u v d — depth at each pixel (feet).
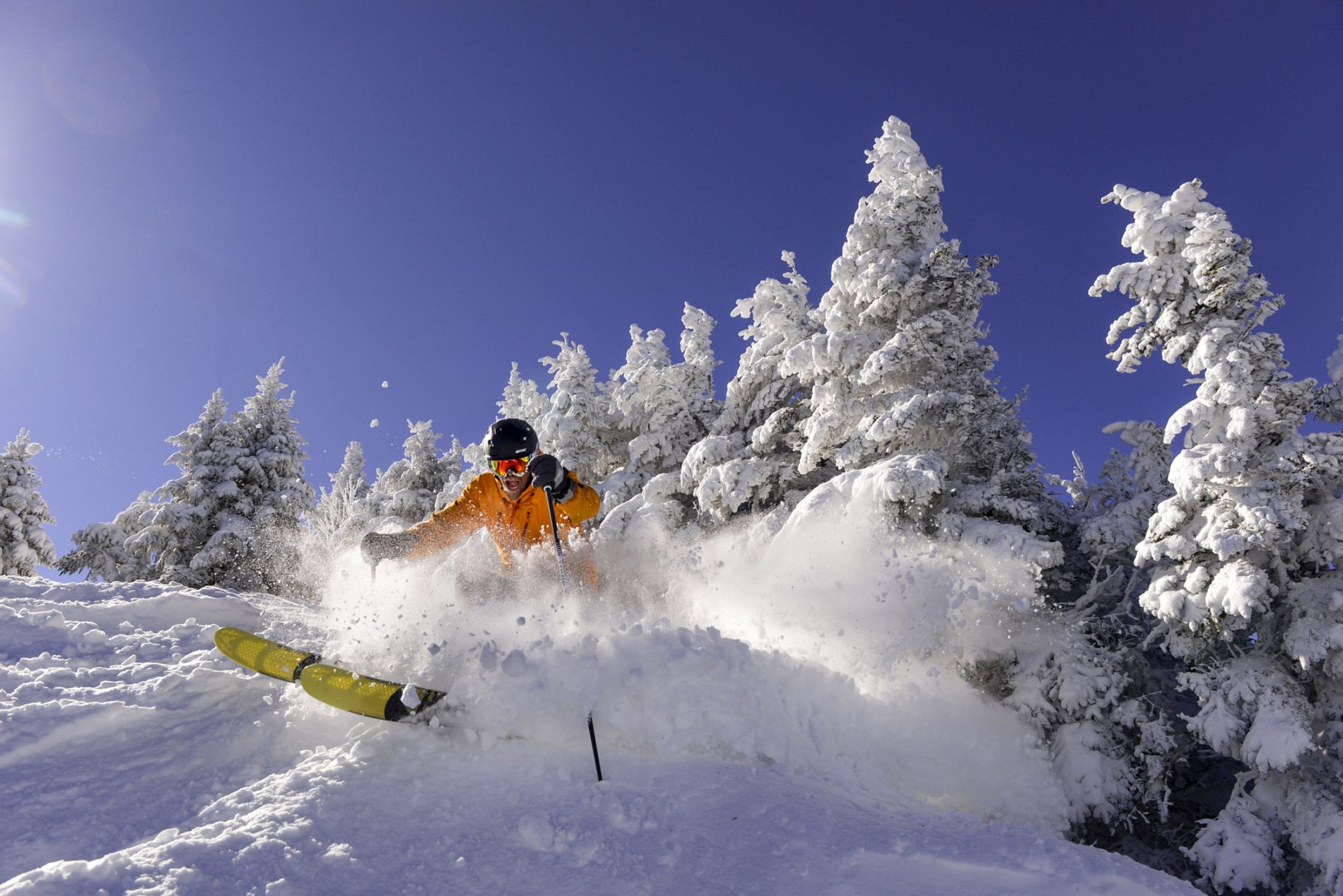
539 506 14.07
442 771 9.32
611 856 7.80
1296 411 28.37
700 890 7.30
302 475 72.59
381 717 10.23
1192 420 29.09
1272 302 29.94
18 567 72.90
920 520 33.96
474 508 14.16
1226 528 27.02
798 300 58.13
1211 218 30.32
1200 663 29.71
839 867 7.59
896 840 8.05
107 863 6.90
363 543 13.38
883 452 40.52
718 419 58.90
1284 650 27.96
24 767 9.16
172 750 9.94
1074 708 30.25
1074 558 39.96
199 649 14.17
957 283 41.68
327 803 8.34
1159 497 35.04
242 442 71.10
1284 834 27.35
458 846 7.86
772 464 47.32
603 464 64.95
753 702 11.20
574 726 10.31
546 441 62.08
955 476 39.50
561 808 8.60
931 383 41.24
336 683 10.77
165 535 65.00
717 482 45.73
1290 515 26.58
